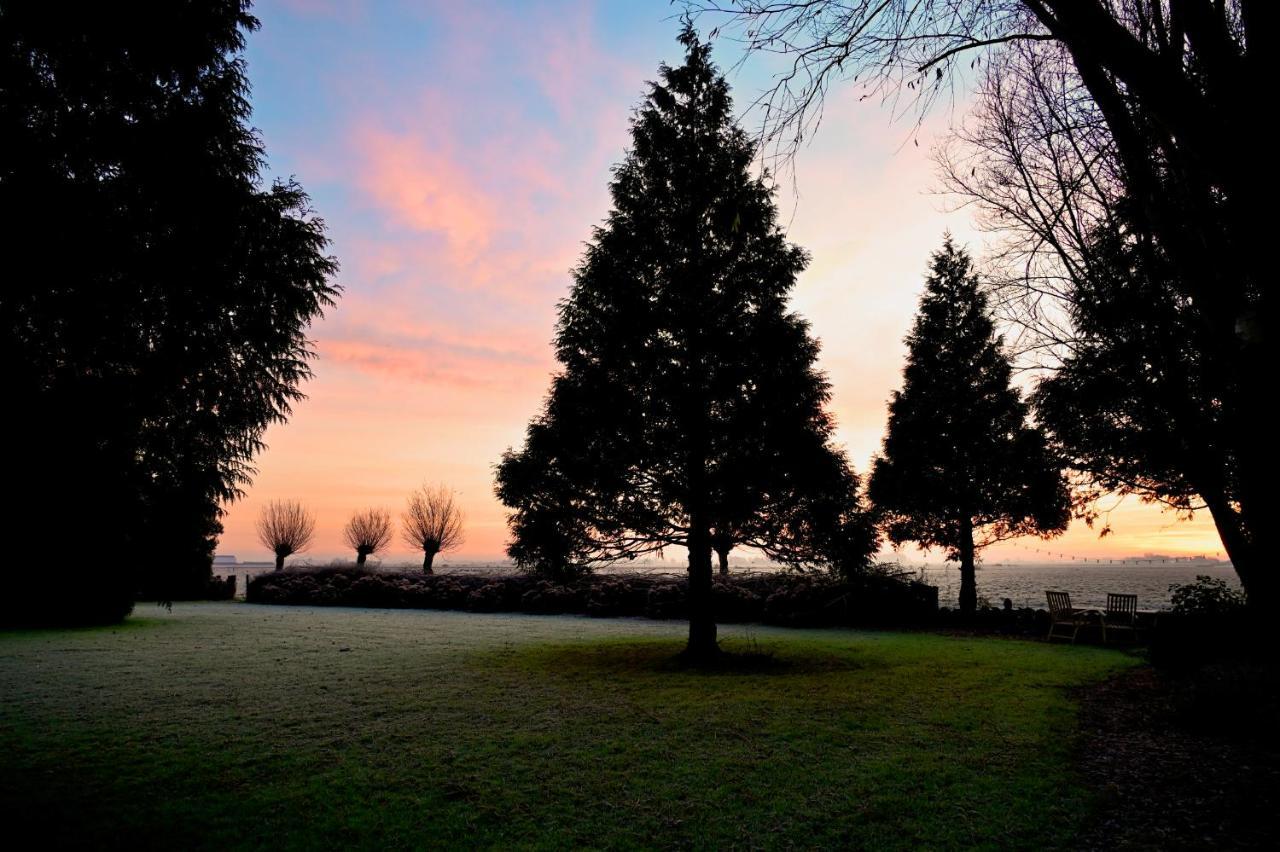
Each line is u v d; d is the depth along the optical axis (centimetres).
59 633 1509
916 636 1537
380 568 2939
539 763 568
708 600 1134
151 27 558
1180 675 865
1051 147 934
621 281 1132
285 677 973
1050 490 1680
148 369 583
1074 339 1093
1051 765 552
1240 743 596
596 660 1148
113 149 553
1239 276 390
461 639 1477
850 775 532
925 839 415
